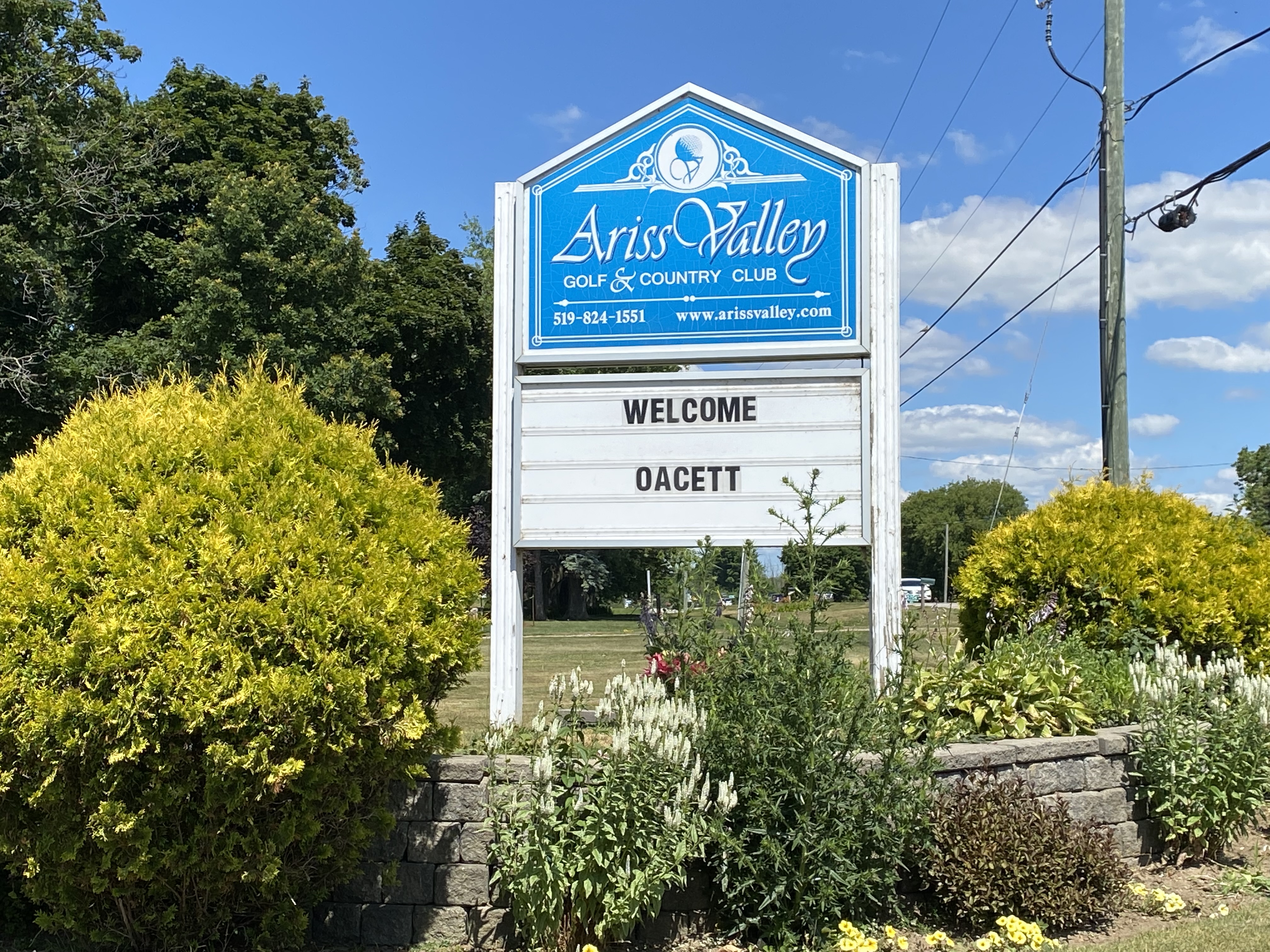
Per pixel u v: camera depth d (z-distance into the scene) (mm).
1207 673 6598
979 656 7715
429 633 4742
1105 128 12258
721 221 7332
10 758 4070
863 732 5066
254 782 4160
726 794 4762
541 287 7453
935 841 5301
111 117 21000
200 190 23719
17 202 18531
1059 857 5230
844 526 5871
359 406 22844
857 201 7207
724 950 4965
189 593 4148
